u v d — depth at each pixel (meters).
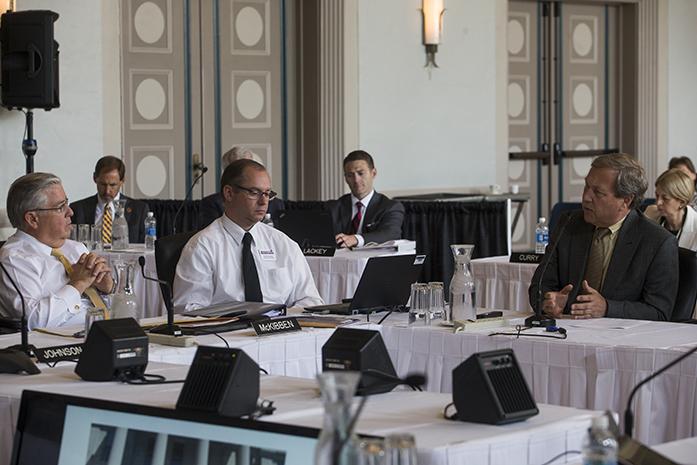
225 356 3.03
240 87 11.86
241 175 5.67
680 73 14.93
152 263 8.11
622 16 14.78
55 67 9.22
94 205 9.17
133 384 3.60
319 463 2.24
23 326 4.21
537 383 4.43
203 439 2.81
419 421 3.03
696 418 4.10
